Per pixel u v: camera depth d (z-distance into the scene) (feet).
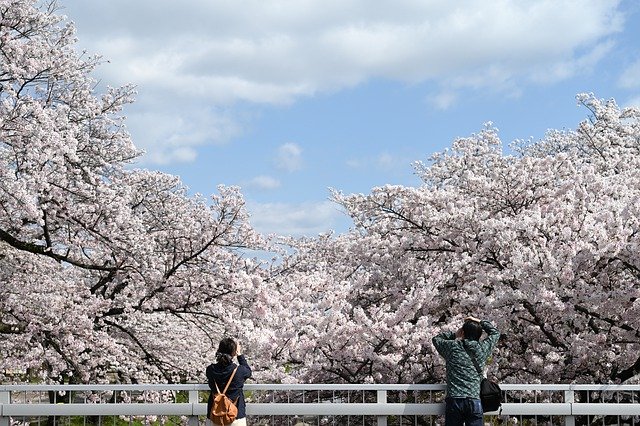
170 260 54.85
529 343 42.86
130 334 53.72
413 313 41.19
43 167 45.83
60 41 51.78
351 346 39.65
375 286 49.08
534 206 47.37
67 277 55.83
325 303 42.01
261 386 23.91
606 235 39.01
